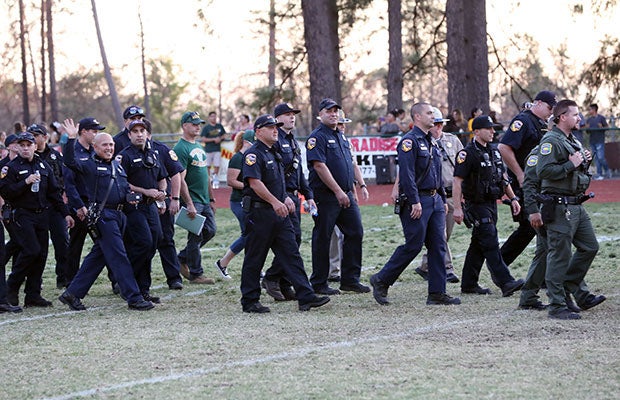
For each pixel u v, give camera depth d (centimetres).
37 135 1994
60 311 1769
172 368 1255
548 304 1664
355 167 2006
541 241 1603
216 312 1703
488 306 1675
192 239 2078
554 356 1250
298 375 1193
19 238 1808
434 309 1661
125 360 1310
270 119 1664
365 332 1461
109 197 1748
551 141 1523
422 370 1197
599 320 1505
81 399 1121
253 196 1675
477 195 1784
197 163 2089
